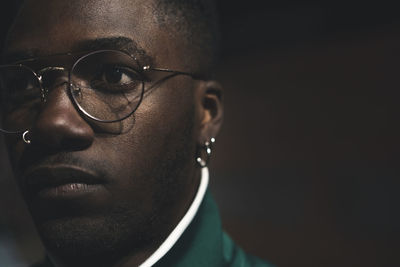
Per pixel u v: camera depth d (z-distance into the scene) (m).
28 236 2.12
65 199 0.77
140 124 0.81
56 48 0.81
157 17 0.87
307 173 3.97
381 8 3.66
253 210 4.26
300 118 4.10
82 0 0.82
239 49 4.59
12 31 0.88
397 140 3.47
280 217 4.06
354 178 3.67
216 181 4.56
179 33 0.90
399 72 3.53
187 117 0.90
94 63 0.80
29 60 0.82
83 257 0.80
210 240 0.96
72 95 0.78
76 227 0.78
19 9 0.89
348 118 3.79
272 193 4.16
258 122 4.38
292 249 3.88
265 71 4.39
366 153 3.63
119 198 0.79
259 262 1.10
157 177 0.84
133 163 0.80
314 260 3.73
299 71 4.15
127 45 0.81
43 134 0.76
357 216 3.61
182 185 0.90
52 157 0.78
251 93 4.47
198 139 0.98
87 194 0.77
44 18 0.83
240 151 4.46
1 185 2.04
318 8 4.04
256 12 4.40
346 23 3.89
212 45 1.06
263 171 4.27
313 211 3.87
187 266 0.90
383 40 3.64
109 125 0.79
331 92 3.92
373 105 3.65
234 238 4.20
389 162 3.50
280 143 4.20
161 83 0.85
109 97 0.80
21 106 0.84
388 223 3.43
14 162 0.84
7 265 2.07
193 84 0.93
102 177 0.78
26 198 0.84
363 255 3.49
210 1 1.11
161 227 0.87
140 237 0.83
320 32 4.05
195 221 0.95
